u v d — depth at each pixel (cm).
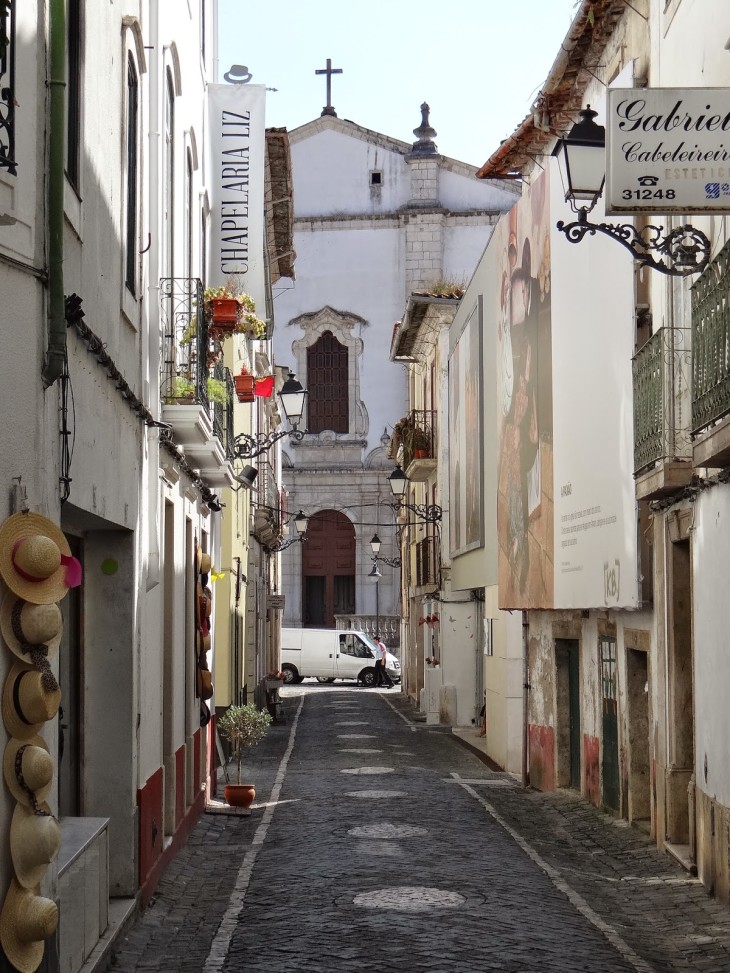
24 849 661
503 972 879
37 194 710
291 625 6009
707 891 1205
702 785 1253
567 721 2020
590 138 1075
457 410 3036
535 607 2002
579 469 1722
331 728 3284
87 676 1105
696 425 1129
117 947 966
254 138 1850
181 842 1450
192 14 1647
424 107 5972
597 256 1620
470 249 5959
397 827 1549
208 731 1845
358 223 5984
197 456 1548
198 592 1717
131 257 1164
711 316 1078
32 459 704
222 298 1531
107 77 1012
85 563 1116
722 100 952
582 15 1653
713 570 1210
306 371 6056
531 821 1686
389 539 5981
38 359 712
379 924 1020
